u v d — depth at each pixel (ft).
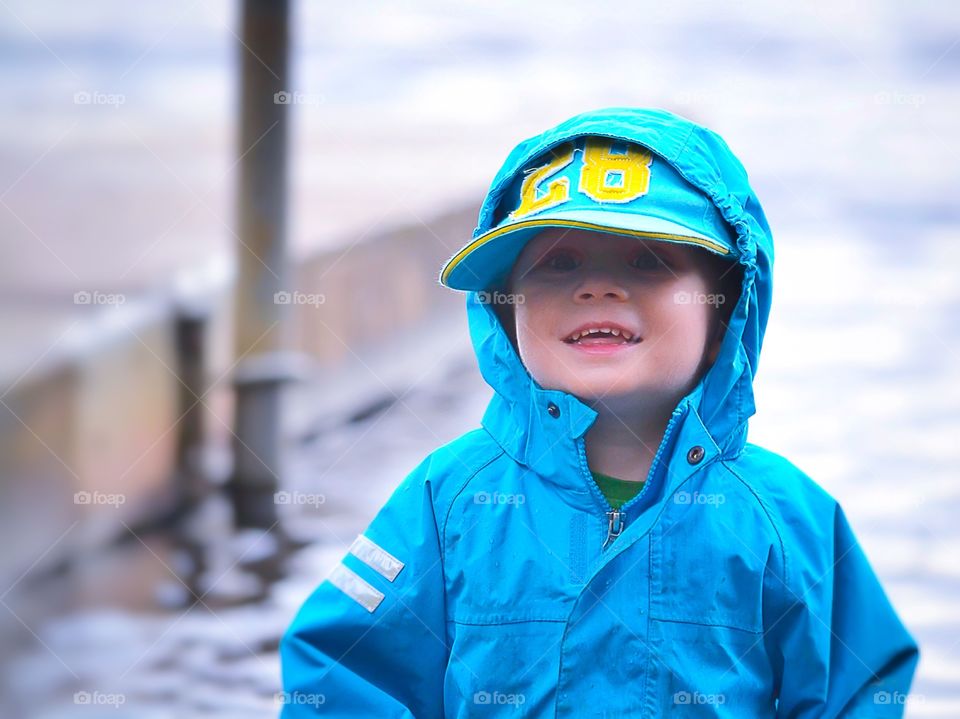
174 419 20.63
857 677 7.19
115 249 29.40
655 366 6.82
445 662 7.23
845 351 27.86
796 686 7.10
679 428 7.01
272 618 16.12
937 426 23.08
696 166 7.00
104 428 18.83
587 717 6.76
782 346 28.37
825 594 7.09
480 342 7.54
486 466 7.30
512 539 7.07
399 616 7.15
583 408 6.82
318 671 7.14
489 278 7.43
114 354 19.13
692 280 6.94
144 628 15.71
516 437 7.23
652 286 6.81
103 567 17.84
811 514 7.25
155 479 19.99
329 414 26.08
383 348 28.30
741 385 7.28
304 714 7.09
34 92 49.21
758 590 6.89
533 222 6.66
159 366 20.29
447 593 7.18
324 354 26.03
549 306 6.88
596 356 6.80
